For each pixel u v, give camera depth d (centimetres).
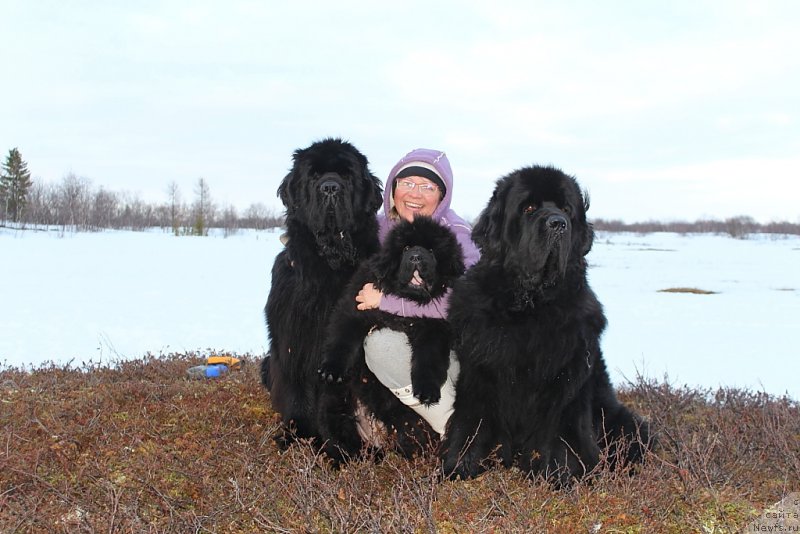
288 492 317
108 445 397
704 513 324
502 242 381
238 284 1845
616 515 308
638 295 1783
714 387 721
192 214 7569
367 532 289
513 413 375
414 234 399
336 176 413
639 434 385
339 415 410
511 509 312
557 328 362
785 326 1241
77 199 6625
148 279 1923
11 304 1338
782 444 407
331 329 400
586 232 397
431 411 388
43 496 323
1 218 5894
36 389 552
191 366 662
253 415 483
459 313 382
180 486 350
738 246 4850
